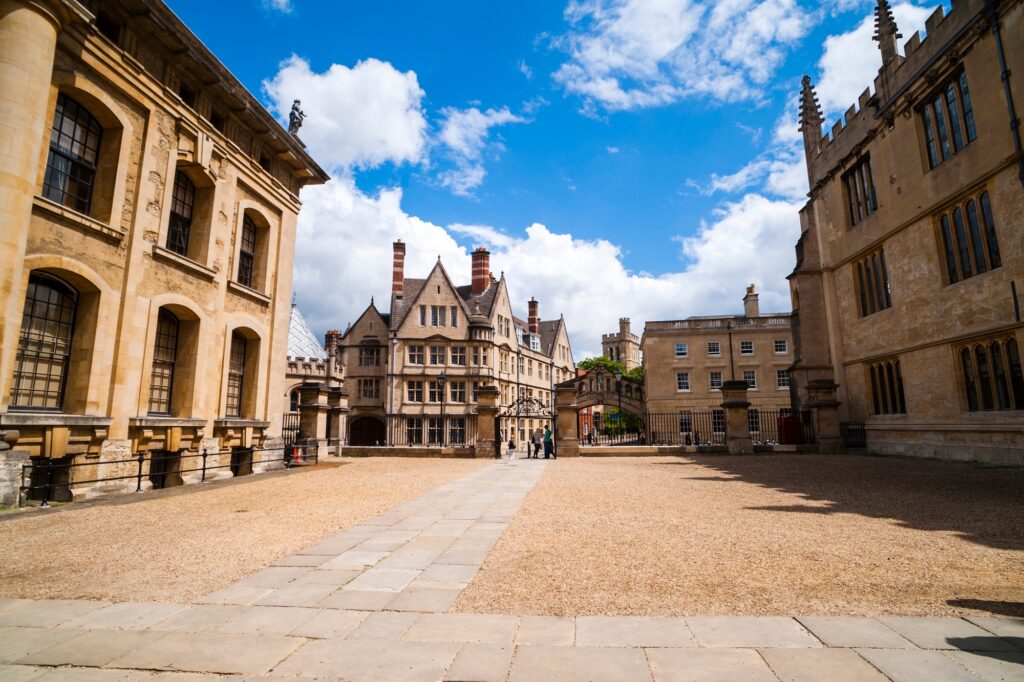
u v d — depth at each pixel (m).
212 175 16.55
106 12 13.18
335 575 5.92
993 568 5.78
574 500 10.99
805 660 3.67
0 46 10.27
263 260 20.02
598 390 45.38
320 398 23.53
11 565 6.41
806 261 26.50
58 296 12.36
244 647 4.05
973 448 17.09
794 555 6.41
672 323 52.12
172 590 5.46
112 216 13.12
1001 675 3.40
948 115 18.14
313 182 22.75
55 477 11.69
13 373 11.39
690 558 6.34
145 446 13.98
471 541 7.46
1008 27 15.58
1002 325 15.91
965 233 17.55
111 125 13.41
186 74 15.75
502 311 54.38
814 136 27.38
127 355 13.39
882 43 21.38
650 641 4.04
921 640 3.98
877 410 22.67
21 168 10.38
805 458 20.61
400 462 22.28
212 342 16.73
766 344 50.28
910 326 20.09
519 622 4.48
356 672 3.59
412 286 53.03
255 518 9.39
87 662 3.80
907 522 8.22
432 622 4.51
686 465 18.84
